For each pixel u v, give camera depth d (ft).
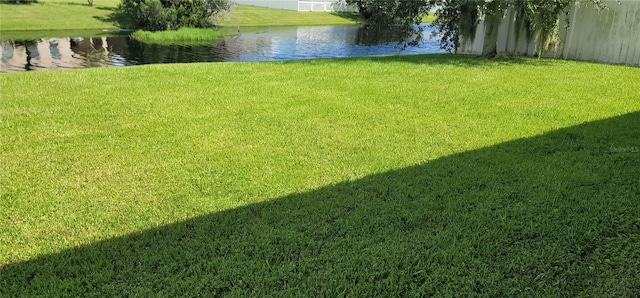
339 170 11.46
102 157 12.25
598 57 32.63
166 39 70.28
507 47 37.70
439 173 11.24
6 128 14.71
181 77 24.38
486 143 13.57
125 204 9.52
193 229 8.52
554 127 15.15
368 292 6.75
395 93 20.53
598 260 7.51
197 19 80.33
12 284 6.95
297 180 10.82
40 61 46.44
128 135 14.15
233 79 23.97
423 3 38.68
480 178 10.88
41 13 84.33
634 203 9.45
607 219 8.80
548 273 7.17
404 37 44.37
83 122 15.48
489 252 7.72
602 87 21.90
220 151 12.78
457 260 7.50
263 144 13.43
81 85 21.80
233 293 6.70
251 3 134.21
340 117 16.35
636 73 26.27
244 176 11.07
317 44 67.97
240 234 8.34
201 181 10.73
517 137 14.14
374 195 10.00
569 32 34.06
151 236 8.27
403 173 11.27
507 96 19.97
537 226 8.55
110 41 65.67
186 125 15.24
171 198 9.83
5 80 22.97
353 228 8.55
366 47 64.75
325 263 7.47
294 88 21.56
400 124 15.56
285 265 7.38
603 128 14.83
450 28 39.34
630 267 7.32
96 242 8.08
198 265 7.31
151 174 11.14
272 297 6.63
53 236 8.29
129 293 6.69
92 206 9.45
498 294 6.76
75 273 7.21
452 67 29.30
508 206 9.36
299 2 121.19
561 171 11.25
